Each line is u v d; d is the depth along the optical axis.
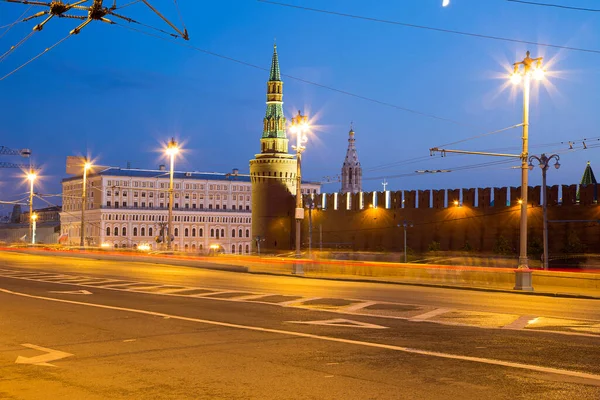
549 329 16.16
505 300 24.53
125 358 12.57
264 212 130.62
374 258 85.62
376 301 23.34
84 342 14.51
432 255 91.94
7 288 28.69
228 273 42.75
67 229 185.38
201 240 179.12
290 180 131.00
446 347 13.52
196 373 11.16
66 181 188.25
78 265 50.09
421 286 33.69
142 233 172.88
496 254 87.81
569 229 86.88
